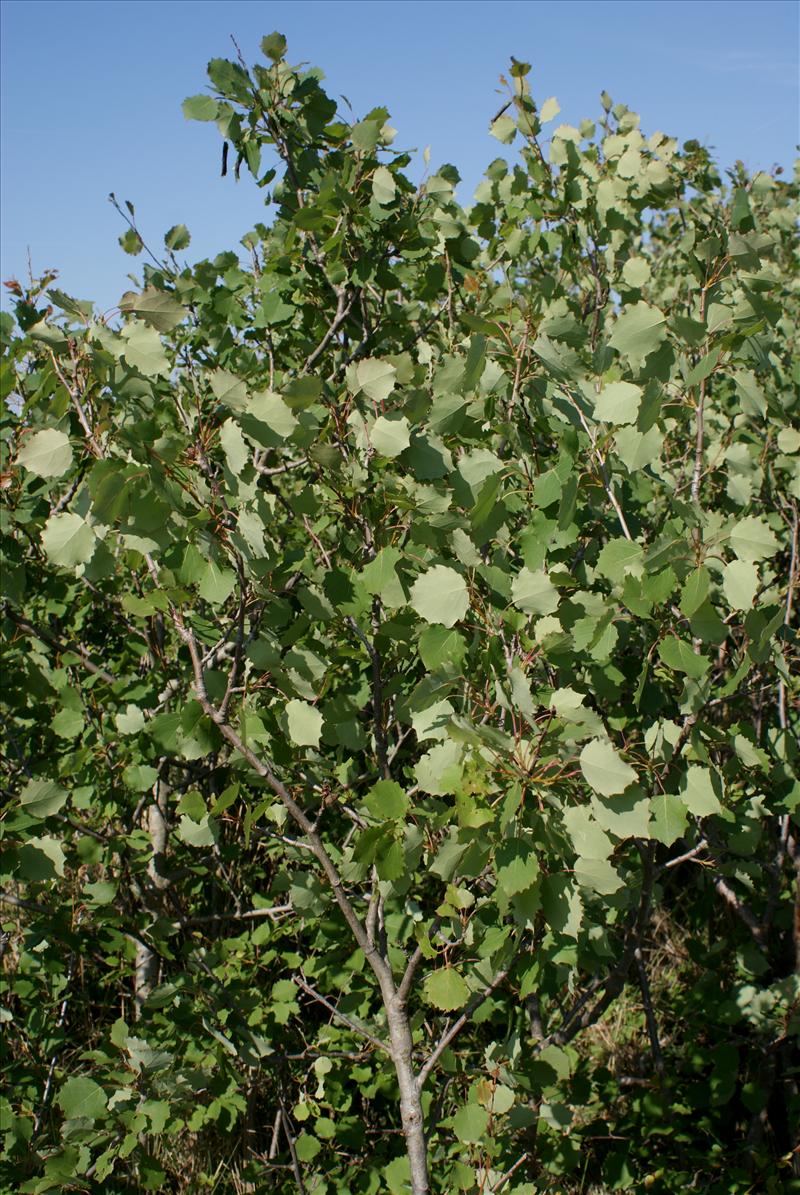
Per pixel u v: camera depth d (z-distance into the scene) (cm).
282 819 245
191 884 326
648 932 378
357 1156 283
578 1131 290
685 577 182
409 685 223
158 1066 247
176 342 311
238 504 179
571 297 337
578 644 197
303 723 188
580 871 171
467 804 162
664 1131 288
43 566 296
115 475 160
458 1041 293
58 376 184
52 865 223
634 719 248
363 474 198
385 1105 312
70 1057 325
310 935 315
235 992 272
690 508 174
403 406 200
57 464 178
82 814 326
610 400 183
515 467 209
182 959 329
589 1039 349
